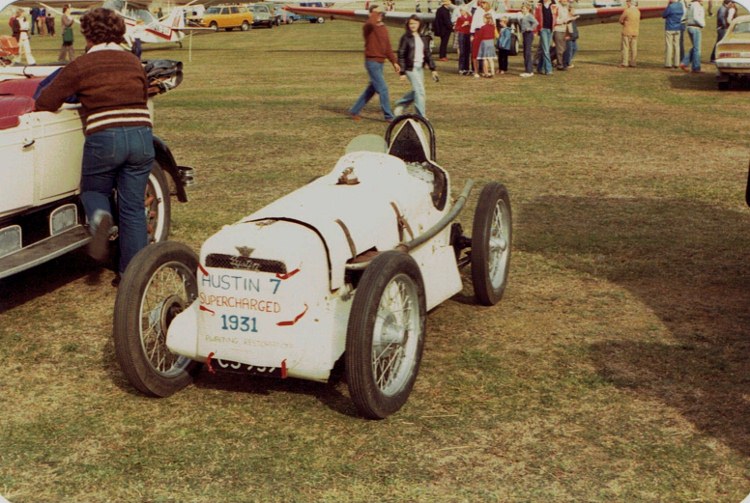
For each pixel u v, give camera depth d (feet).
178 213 27.40
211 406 14.84
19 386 15.80
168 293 17.01
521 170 34.01
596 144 39.47
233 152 38.17
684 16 74.23
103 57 18.13
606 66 77.41
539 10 72.90
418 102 46.78
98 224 18.52
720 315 18.81
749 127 44.06
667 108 50.98
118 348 14.34
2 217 17.87
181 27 122.31
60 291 21.01
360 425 14.07
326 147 39.17
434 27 88.74
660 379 15.65
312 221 14.38
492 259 19.70
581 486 12.23
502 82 65.87
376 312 13.34
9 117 17.84
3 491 12.28
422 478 12.48
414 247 16.38
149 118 19.04
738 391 15.15
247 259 13.79
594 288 20.65
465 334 17.87
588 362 16.40
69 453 13.35
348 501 11.93
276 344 13.79
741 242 24.17
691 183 31.55
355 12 105.60
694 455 13.04
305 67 81.87
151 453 13.30
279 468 12.81
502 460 12.95
